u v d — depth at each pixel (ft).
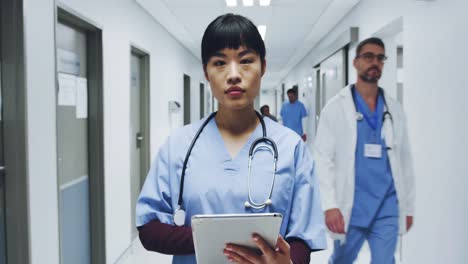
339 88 13.53
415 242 7.86
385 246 7.71
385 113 7.89
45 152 6.24
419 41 7.79
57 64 7.09
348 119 8.04
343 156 8.04
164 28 16.22
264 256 2.57
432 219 7.15
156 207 3.18
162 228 2.97
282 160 3.10
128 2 11.13
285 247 2.55
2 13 5.56
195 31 17.35
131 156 12.33
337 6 12.89
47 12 6.28
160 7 13.03
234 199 2.98
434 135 7.11
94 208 8.90
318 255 10.46
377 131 7.88
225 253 2.59
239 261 2.60
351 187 7.93
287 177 3.06
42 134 6.15
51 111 6.43
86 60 8.71
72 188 7.94
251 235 2.48
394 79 8.55
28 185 5.73
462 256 6.07
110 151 9.50
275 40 20.43
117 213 10.03
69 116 7.79
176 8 13.39
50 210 6.40
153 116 14.19
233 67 2.94
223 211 2.98
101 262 8.99
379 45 8.06
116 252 9.94
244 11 14.14
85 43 8.65
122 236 10.48
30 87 5.78
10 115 5.62
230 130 3.27
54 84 6.51
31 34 5.80
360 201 7.89
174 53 18.70
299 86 30.63
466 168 5.98
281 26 16.70
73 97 7.98
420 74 7.72
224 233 2.48
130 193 11.30
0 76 5.59
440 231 6.84
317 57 20.43
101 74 8.81
